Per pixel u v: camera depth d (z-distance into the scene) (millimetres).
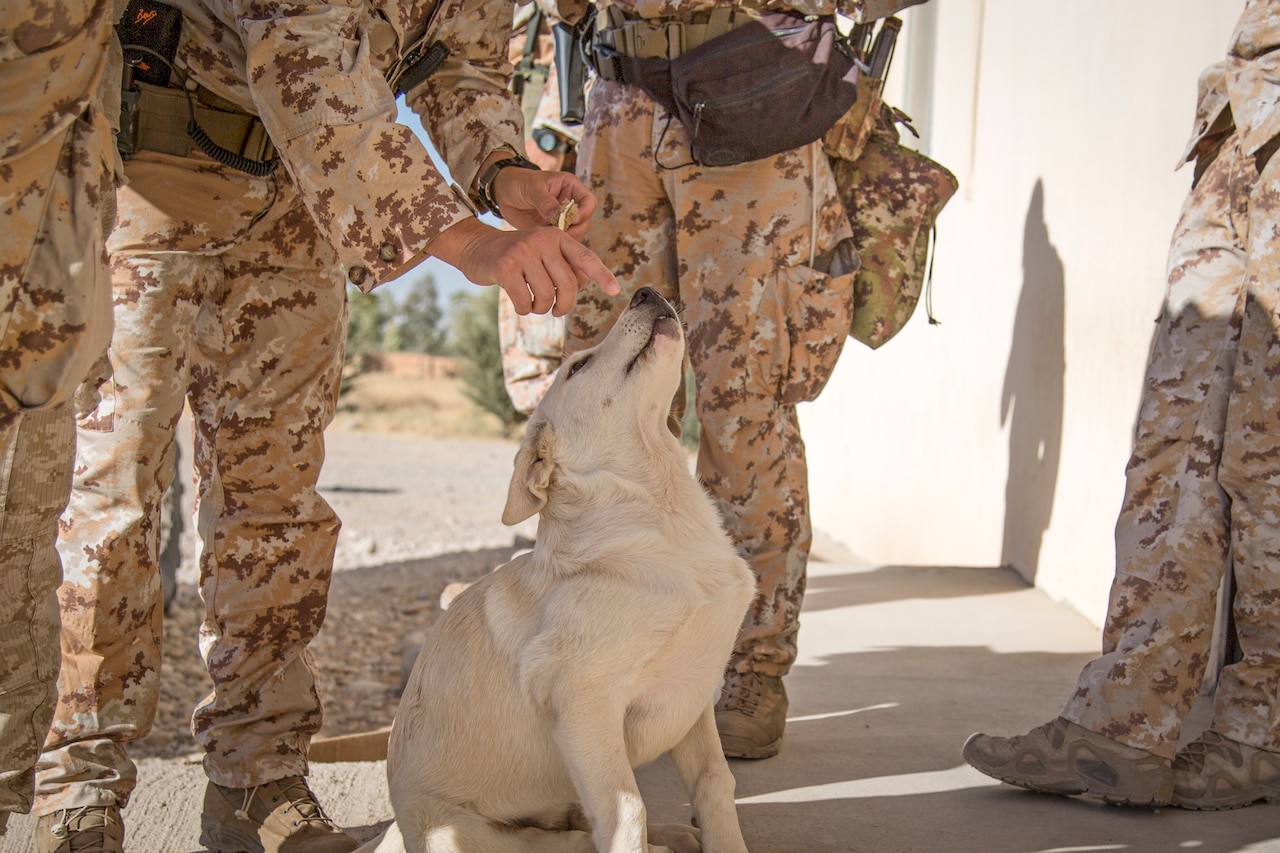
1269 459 2719
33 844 3025
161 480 2846
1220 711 2924
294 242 2957
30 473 2021
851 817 2881
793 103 3188
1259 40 2736
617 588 2430
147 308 2752
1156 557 2854
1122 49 4965
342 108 2307
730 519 3408
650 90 3373
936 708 3945
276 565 2947
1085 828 2754
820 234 3402
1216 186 2975
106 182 2086
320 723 3082
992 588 5965
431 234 2291
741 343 3357
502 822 2604
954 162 7445
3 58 1791
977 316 6844
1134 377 4730
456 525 12445
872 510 8734
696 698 2521
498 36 3031
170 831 3254
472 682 2562
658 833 2643
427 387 37781
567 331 3621
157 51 2658
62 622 2729
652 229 3516
